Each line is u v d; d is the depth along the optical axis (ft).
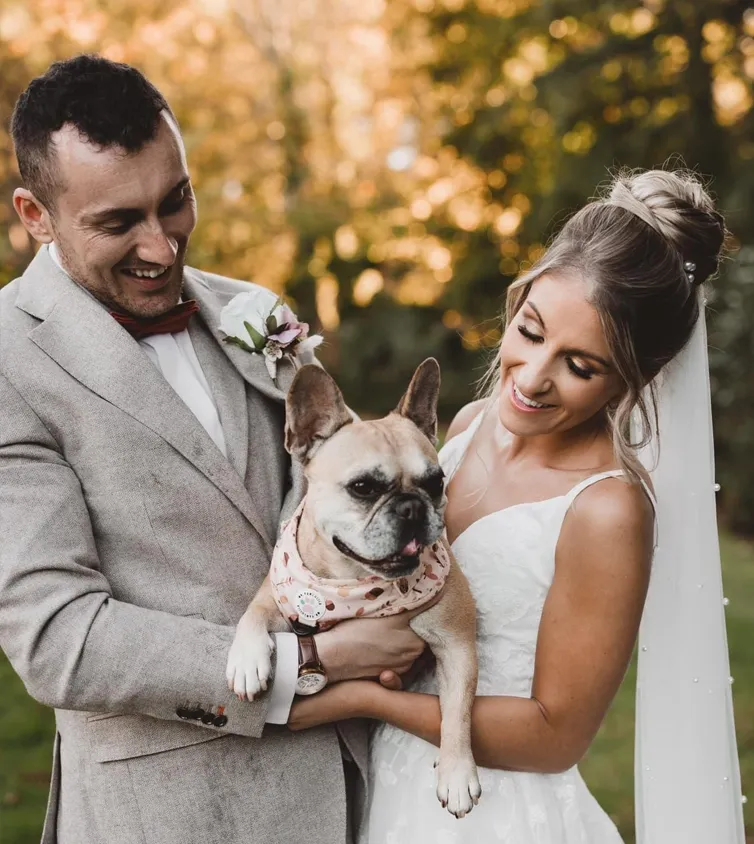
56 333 7.29
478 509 8.18
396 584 7.25
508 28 43.83
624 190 7.70
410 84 53.88
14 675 18.15
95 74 7.06
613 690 7.30
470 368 52.95
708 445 8.26
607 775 14.85
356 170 56.54
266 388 8.25
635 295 7.16
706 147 33.63
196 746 7.24
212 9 42.75
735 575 25.20
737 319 30.60
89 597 6.85
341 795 7.60
